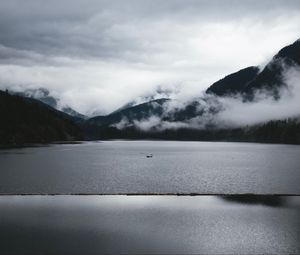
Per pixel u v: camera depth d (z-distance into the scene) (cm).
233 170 6234
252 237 1984
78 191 3831
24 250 1762
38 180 4669
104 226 2152
